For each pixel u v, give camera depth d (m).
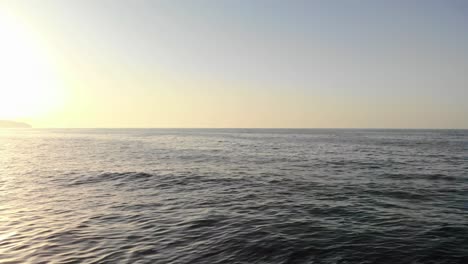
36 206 16.14
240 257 9.23
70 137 123.25
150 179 24.77
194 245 10.29
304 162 36.06
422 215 13.74
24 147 64.62
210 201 16.97
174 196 18.44
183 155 46.34
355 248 9.80
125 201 17.20
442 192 18.86
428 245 9.99
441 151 50.19
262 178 24.80
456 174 26.06
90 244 10.55
